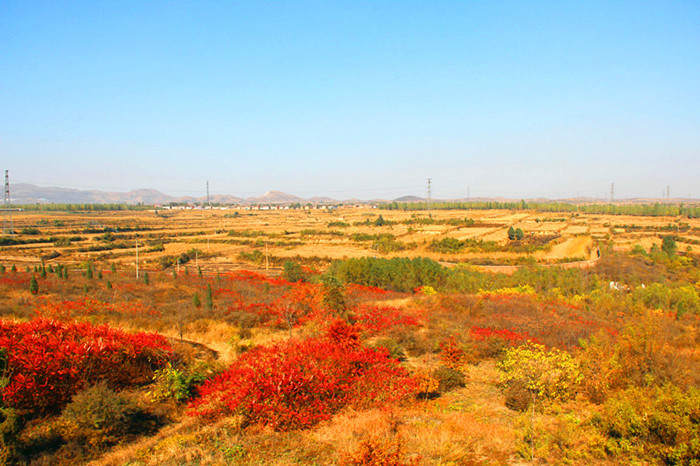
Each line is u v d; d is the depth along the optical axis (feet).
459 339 69.62
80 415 35.94
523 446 35.32
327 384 43.62
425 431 38.22
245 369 45.19
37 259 285.23
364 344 62.75
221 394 42.68
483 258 296.51
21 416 36.60
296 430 38.93
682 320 111.55
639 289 142.31
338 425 39.34
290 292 111.65
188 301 110.63
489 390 52.13
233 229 506.48
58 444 34.06
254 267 296.92
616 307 120.88
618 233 412.98
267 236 430.61
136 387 47.29
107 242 366.43
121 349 49.67
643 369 51.62
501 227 458.50
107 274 190.80
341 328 59.31
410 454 33.96
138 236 422.82
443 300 106.93
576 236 391.04
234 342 65.87
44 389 39.01
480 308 99.04
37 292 112.27
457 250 319.27
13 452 30.91
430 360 62.28
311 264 297.74
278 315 85.92
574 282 165.27
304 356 48.03
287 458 33.63
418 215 629.51
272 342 66.13
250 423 40.06
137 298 120.47
